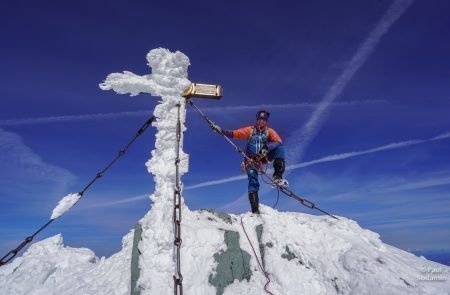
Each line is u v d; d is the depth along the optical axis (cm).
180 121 522
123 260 599
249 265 514
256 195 647
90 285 577
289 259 532
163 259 457
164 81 515
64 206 543
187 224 524
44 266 696
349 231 631
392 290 462
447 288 500
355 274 506
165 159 505
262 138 673
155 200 497
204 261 484
